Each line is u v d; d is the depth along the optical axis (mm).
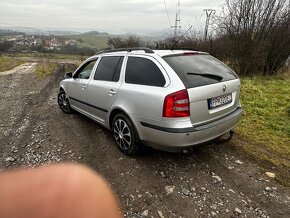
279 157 3617
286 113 5281
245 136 4309
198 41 10875
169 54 3287
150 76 3213
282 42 8445
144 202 2713
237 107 3717
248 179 3107
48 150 3965
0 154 3855
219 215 2527
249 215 2527
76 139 4352
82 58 28391
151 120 3064
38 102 7094
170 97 2832
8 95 8219
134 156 3658
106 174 3248
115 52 4078
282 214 2535
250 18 8500
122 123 3627
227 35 9219
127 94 3404
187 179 3113
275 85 7652
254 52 8555
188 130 2834
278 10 8320
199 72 3184
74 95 5090
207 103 3055
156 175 3201
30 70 15969
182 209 2607
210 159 3580
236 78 3648
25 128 4941
